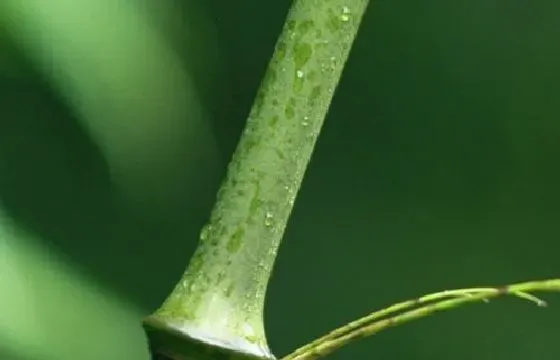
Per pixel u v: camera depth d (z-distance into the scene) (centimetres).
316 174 225
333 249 223
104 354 110
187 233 193
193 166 173
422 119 226
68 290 103
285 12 205
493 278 226
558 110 223
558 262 226
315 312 220
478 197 227
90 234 183
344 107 225
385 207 226
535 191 225
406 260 224
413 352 221
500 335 224
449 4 224
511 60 224
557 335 225
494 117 225
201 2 159
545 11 223
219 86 197
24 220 174
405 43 224
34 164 175
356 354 217
